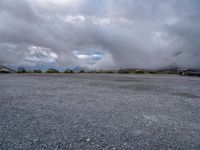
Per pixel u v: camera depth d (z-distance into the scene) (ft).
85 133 10.70
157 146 9.20
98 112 15.61
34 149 8.50
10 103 18.34
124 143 9.45
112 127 11.89
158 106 18.42
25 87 30.91
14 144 8.98
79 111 15.78
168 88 33.83
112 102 19.89
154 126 12.32
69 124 12.26
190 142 9.81
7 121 12.60
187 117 14.73
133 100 21.30
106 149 8.69
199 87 36.32
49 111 15.53
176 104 19.60
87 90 28.71
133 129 11.62
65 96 22.89
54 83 38.91
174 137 10.46
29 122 12.49
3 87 30.50
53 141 9.45
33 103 18.53
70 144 9.14
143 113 15.62
